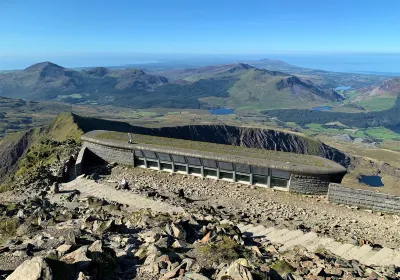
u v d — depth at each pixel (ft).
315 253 39.60
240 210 67.46
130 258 33.73
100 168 93.56
